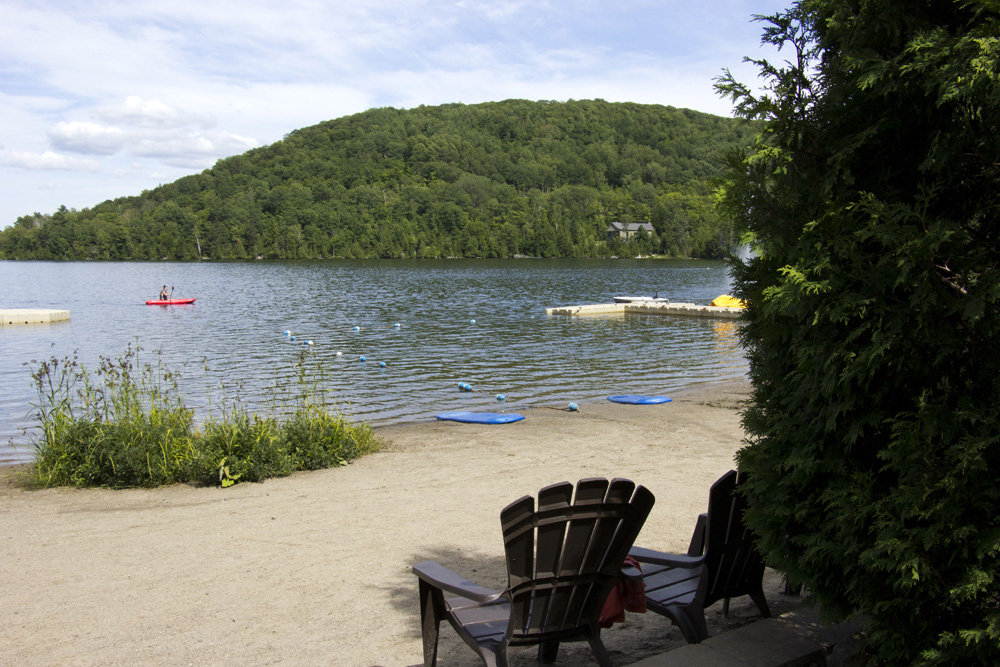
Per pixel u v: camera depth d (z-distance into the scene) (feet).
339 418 31.37
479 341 82.28
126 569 16.98
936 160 8.69
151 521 21.27
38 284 219.82
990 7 8.11
